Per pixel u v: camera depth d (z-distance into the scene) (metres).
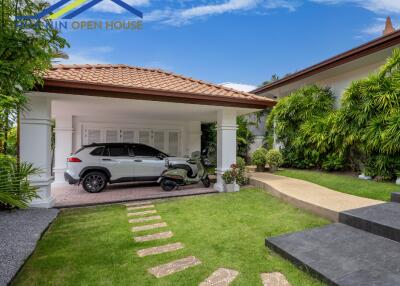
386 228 3.10
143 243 3.47
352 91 7.37
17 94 3.12
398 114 6.03
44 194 5.25
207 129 13.70
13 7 2.97
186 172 7.46
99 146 7.34
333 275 2.37
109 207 5.53
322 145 8.58
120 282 2.49
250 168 10.36
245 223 4.25
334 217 4.07
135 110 7.54
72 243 3.49
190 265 2.82
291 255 2.83
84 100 5.75
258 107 6.79
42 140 5.20
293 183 6.90
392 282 2.21
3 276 2.49
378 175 6.84
